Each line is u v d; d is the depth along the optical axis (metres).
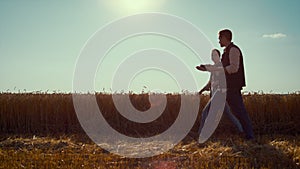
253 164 8.14
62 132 13.59
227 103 10.44
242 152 8.96
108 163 8.36
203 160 8.42
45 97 14.08
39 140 11.16
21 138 11.59
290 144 9.85
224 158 8.46
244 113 10.34
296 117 12.93
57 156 8.86
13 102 13.66
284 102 13.00
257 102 13.07
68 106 13.82
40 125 13.74
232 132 12.62
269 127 12.97
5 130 13.63
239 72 10.30
